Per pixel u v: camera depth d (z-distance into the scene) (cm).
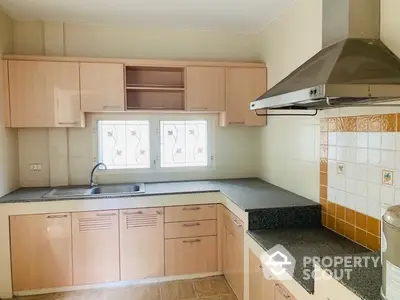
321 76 159
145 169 367
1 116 295
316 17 255
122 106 324
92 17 323
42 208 288
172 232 313
